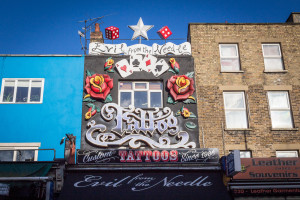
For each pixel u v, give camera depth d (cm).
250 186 1356
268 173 1377
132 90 1647
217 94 1636
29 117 1586
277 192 1358
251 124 1589
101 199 1298
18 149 1520
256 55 1720
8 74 1655
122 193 1315
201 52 1714
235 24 1769
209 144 1549
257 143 1557
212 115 1598
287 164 1390
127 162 1415
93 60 1680
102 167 1374
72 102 1611
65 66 1673
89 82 1622
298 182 1370
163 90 1638
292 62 1717
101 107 1591
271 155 1541
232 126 1603
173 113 1590
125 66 1658
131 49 1698
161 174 1373
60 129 1568
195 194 1319
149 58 1677
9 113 1588
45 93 1627
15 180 1322
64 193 1303
